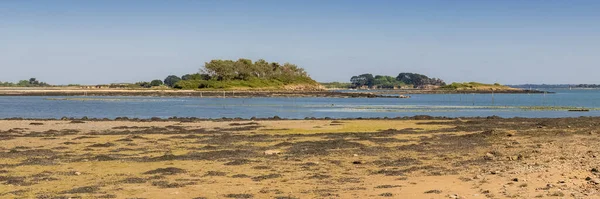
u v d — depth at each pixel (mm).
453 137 35125
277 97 158625
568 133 36750
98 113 77500
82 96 153875
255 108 93250
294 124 48062
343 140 33156
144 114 75688
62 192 17922
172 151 28906
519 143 30812
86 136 36719
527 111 82125
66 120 52906
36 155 27016
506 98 159750
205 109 89375
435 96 180125
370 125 46688
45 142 33125
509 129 41219
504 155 25656
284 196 17219
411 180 19906
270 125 47000
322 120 53531
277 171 22344
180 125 47125
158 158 25844
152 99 136000
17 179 20281
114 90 192250
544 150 27031
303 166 23625
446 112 79938
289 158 25969
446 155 26594
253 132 40438
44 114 74250
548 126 43750
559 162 22312
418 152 27844
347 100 137000
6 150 29172
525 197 15836
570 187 16828
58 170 22531
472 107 95438
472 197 16281
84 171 22344
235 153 27562
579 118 53562
